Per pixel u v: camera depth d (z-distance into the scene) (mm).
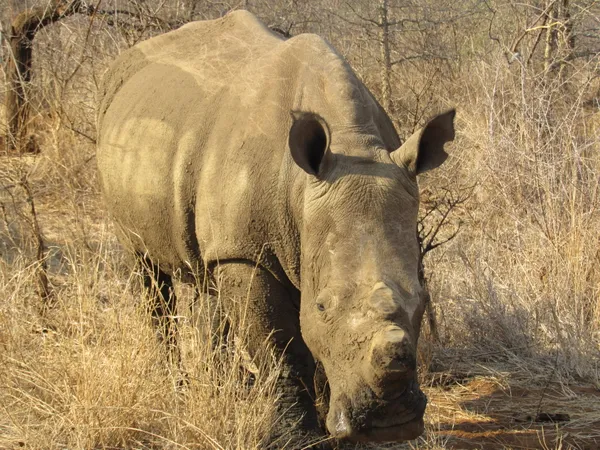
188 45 11125
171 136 9938
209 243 9117
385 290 6934
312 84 8781
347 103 8336
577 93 17500
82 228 14266
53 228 15945
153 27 17078
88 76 17938
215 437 8797
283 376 9133
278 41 10055
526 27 20875
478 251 14656
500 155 15945
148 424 9133
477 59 20391
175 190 9695
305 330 7625
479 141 17297
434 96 19297
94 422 8906
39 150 18656
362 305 6988
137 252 11117
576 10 22328
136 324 9734
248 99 9289
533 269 13875
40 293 12117
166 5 17562
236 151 8930
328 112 8422
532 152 15406
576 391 11258
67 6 17688
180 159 9664
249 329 9016
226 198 8836
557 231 14125
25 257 13531
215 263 9078
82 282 10906
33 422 9320
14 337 10258
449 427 10062
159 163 9977
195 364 9211
